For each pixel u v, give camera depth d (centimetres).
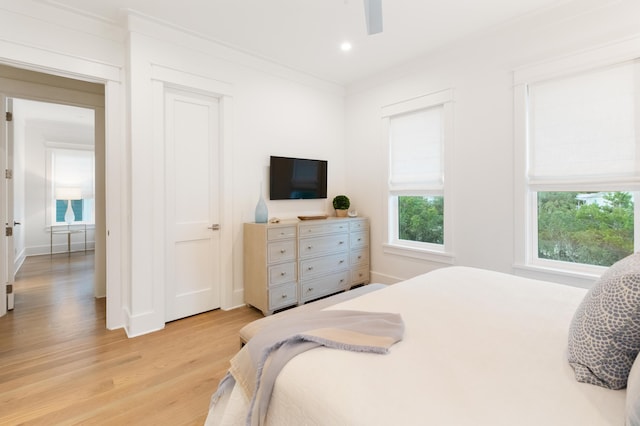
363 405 80
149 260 274
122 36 273
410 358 102
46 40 241
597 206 246
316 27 280
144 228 272
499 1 242
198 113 310
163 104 283
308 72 379
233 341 255
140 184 269
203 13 258
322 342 110
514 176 276
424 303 154
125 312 280
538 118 265
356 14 260
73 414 170
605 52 229
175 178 297
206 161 316
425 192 348
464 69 307
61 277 453
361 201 414
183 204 302
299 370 98
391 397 82
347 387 87
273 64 353
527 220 271
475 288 178
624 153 226
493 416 75
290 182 368
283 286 318
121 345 248
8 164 322
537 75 261
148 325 272
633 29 219
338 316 137
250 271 326
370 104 398
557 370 95
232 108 323
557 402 80
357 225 387
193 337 262
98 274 364
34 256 605
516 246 277
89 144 683
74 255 617
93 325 286
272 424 98
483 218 297
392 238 385
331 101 415
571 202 258
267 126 353
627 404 69
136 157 266
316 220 362
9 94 306
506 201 282
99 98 358
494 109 288
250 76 337
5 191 312
